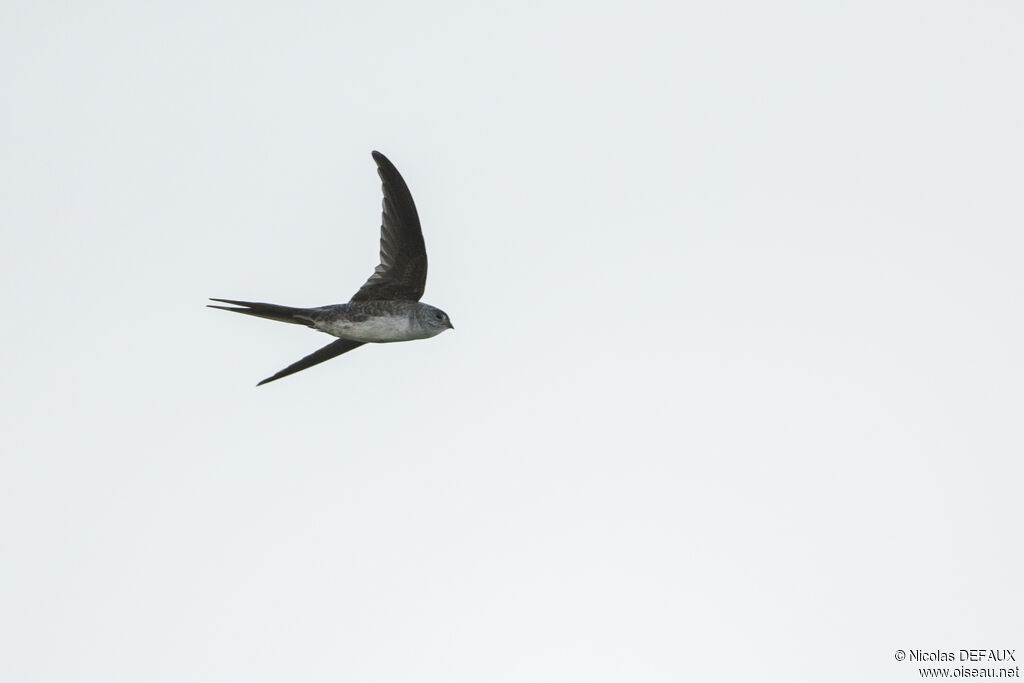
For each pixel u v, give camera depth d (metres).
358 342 15.39
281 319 14.05
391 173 14.47
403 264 14.43
